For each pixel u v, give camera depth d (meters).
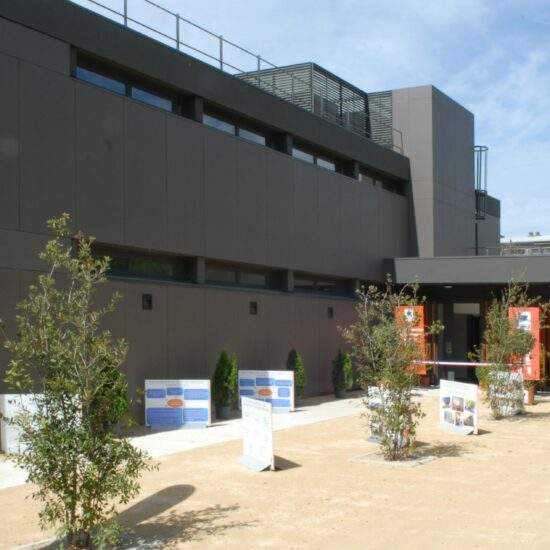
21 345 7.71
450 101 32.09
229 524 8.51
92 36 15.75
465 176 33.78
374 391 12.81
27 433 7.64
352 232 25.72
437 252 30.05
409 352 12.59
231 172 19.78
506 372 17.94
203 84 18.92
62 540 8.00
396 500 9.53
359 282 26.12
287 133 22.50
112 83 16.92
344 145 25.45
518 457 12.60
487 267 25.09
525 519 8.54
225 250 19.42
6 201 13.69
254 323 20.50
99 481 7.59
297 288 23.28
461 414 15.42
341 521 8.57
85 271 8.11
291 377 18.97
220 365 18.08
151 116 17.19
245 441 12.41
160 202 17.34
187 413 16.22
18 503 9.70
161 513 9.05
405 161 29.86
